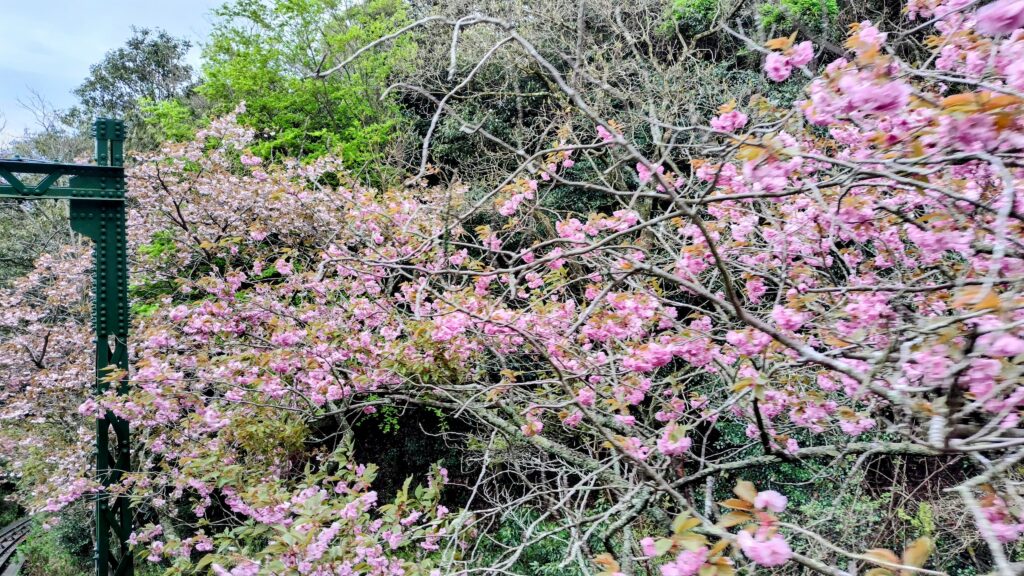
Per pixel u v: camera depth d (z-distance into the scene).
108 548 5.25
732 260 3.43
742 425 5.46
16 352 8.12
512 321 3.36
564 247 3.16
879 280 2.78
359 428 8.48
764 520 1.26
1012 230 1.84
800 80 7.00
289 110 10.87
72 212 5.23
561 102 6.71
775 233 2.91
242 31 10.55
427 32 9.87
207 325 4.60
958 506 3.94
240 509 4.20
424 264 4.43
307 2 10.30
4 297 8.42
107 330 5.30
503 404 3.85
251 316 4.90
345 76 10.73
